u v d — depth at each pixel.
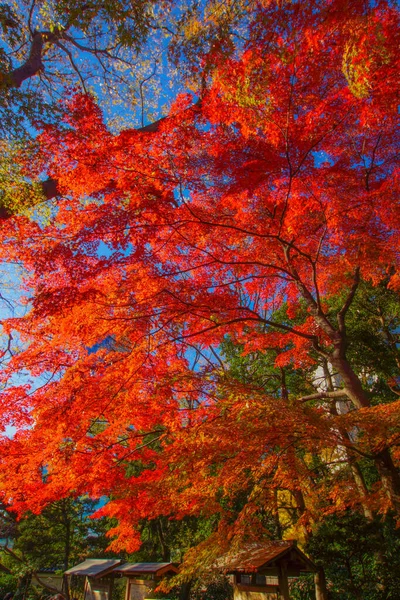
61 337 7.72
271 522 14.07
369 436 6.49
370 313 15.04
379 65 6.15
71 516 21.09
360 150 9.39
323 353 8.88
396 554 8.99
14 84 6.27
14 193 7.00
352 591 8.73
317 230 10.09
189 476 7.12
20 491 8.57
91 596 13.56
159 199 7.14
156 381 8.42
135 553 19.58
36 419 7.66
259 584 8.02
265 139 7.87
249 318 8.62
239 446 6.23
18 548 21.83
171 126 7.06
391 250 8.98
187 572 7.08
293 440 6.23
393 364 14.23
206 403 8.92
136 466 15.11
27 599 18.31
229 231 8.97
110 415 8.59
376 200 8.45
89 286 7.16
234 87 6.44
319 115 7.30
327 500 9.96
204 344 9.91
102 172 7.02
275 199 9.10
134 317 7.52
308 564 8.40
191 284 8.32
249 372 15.27
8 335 8.24
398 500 6.67
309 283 11.58
